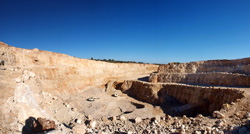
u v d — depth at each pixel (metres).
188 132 10.77
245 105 14.66
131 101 38.22
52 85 34.22
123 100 39.72
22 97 10.84
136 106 35.53
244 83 25.75
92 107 31.12
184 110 26.56
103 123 17.61
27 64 32.50
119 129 14.63
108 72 62.72
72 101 31.06
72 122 15.87
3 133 7.70
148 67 85.38
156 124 14.81
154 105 34.00
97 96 42.06
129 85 48.88
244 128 8.76
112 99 40.38
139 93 42.34
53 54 46.16
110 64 66.44
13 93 10.48
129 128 14.96
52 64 39.69
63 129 10.75
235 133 8.81
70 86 40.38
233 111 14.12
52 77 36.09
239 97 19.12
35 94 14.32
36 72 31.89
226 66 38.53
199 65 44.41
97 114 27.61
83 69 49.91
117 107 33.41
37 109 11.23
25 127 9.16
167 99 33.31
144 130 13.29
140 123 16.50
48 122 9.76
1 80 10.88
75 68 46.19
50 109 16.72
